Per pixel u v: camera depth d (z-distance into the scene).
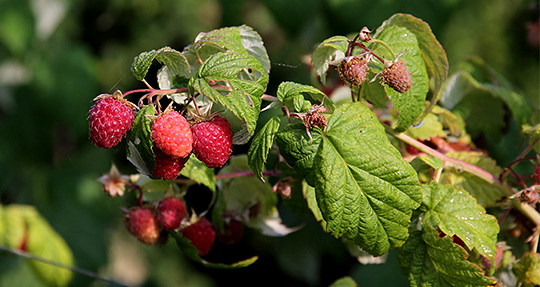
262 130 0.60
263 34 1.26
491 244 0.62
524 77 1.17
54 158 1.36
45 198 1.35
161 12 1.40
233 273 1.36
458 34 1.16
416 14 0.85
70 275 1.06
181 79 0.61
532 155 0.84
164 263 1.54
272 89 1.08
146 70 0.59
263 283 1.31
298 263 1.16
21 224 1.02
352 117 0.61
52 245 1.05
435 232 0.62
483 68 0.77
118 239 1.52
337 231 0.60
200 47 0.62
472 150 0.70
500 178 0.66
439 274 0.62
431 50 0.64
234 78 0.59
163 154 0.60
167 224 0.67
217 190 0.71
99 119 0.58
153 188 0.69
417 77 0.63
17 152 1.33
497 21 1.16
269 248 1.20
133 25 1.42
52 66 1.31
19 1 1.27
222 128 0.60
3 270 1.21
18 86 1.33
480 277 0.61
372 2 0.86
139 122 0.59
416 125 0.65
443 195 0.63
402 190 0.60
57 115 1.31
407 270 0.63
